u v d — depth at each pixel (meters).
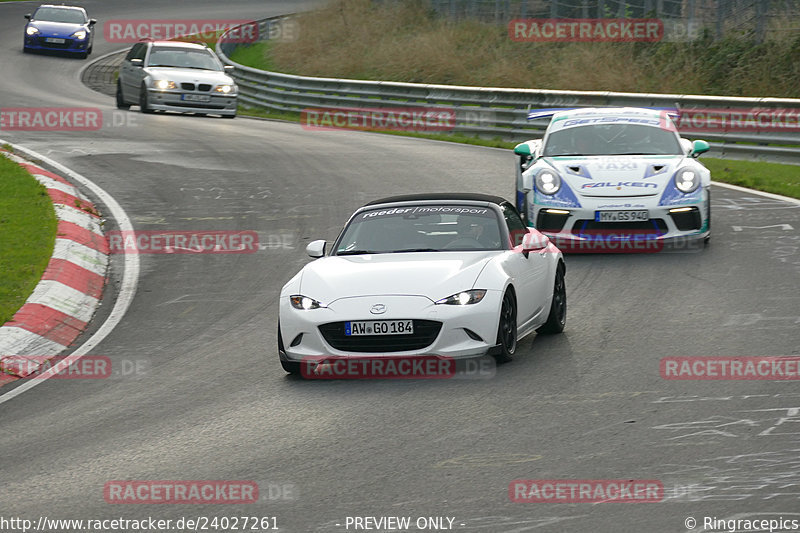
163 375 31.75
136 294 43.16
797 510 18.98
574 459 22.27
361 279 30.88
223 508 20.27
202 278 45.38
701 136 78.25
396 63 127.06
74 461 23.75
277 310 39.94
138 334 37.22
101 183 66.00
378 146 85.19
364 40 139.62
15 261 44.88
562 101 87.31
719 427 24.08
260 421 26.31
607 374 29.28
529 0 129.75
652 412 25.48
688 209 46.09
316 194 63.09
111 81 134.25
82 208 57.31
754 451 22.30
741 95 99.25
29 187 60.06
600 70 107.56
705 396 26.69
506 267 31.44
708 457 22.03
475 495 20.36
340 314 29.78
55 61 148.25
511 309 31.28
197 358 33.69
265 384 30.16
